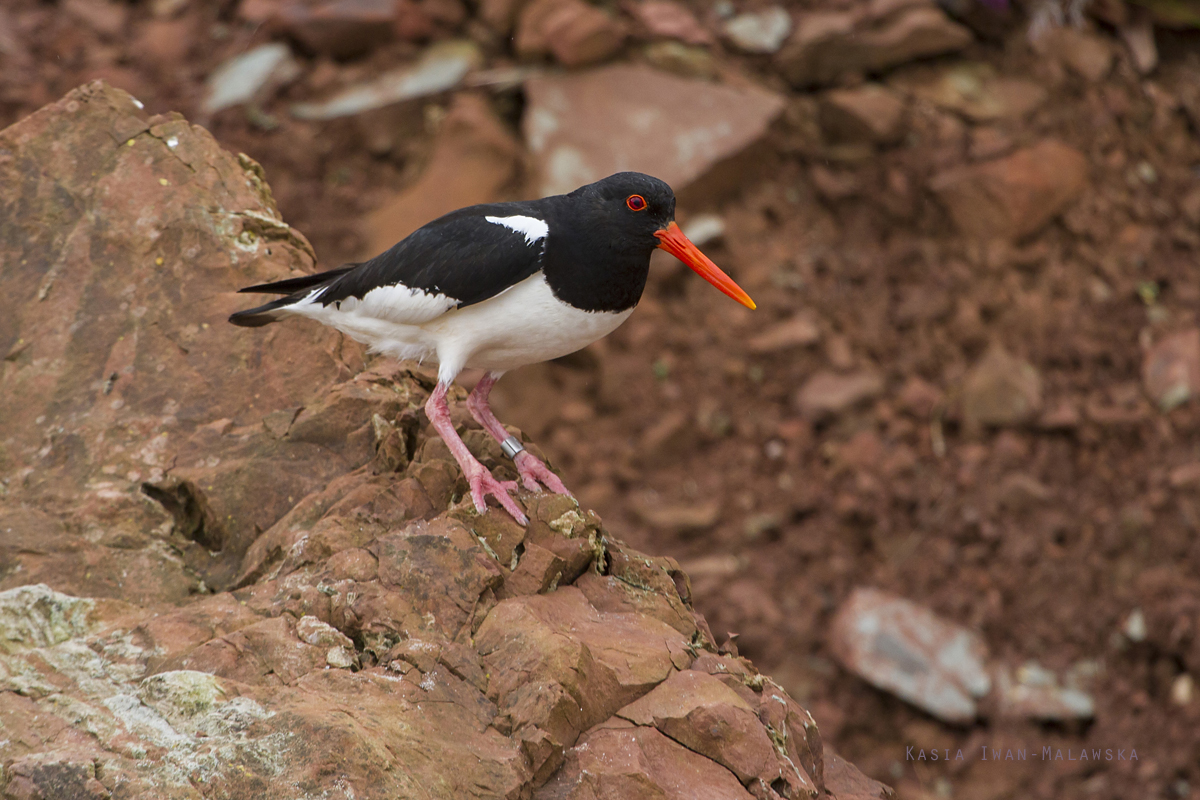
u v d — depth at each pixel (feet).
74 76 58.03
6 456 23.67
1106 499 45.70
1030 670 42.01
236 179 27.81
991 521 45.75
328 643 18.94
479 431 24.73
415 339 22.70
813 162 55.31
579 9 55.26
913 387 49.73
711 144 52.80
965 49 57.67
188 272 26.09
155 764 16.38
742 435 49.47
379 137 55.77
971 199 52.60
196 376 24.86
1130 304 51.01
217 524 22.84
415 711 17.80
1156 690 41.45
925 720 41.14
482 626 19.47
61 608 19.74
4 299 25.55
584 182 51.83
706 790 18.03
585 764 17.80
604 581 21.83
